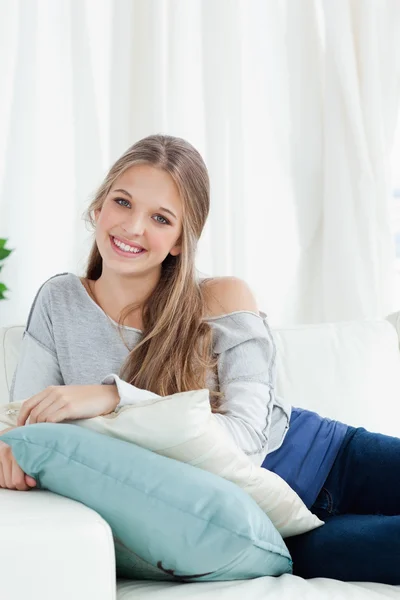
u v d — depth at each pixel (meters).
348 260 3.49
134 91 3.37
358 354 2.39
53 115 3.30
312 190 3.56
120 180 1.92
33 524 1.20
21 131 3.26
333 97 3.50
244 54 3.50
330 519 1.79
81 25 3.29
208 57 3.41
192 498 1.36
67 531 1.19
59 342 1.99
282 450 1.95
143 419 1.47
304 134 3.54
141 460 1.38
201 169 1.98
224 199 3.44
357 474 1.94
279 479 1.61
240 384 1.87
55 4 3.29
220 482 1.41
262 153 3.54
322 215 3.57
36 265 3.29
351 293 3.49
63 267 3.32
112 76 3.33
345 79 3.47
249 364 1.90
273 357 1.96
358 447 1.96
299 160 3.55
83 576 1.19
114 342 1.97
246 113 3.51
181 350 1.91
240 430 1.76
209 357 1.92
